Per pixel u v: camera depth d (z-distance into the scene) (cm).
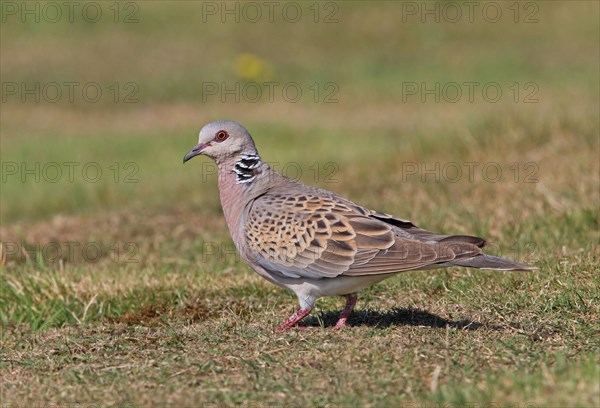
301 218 1336
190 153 1462
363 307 1491
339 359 1174
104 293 1655
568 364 1088
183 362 1205
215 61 4328
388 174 2609
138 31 4734
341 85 4009
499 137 2631
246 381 1116
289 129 3341
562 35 4531
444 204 2125
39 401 1096
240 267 1819
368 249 1292
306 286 1348
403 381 1092
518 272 1544
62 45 4531
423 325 1358
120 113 3791
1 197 2752
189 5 5047
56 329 1512
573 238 1752
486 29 4647
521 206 2012
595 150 2378
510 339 1233
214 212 2377
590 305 1370
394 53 4431
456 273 1600
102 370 1191
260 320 1465
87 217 2403
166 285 1678
